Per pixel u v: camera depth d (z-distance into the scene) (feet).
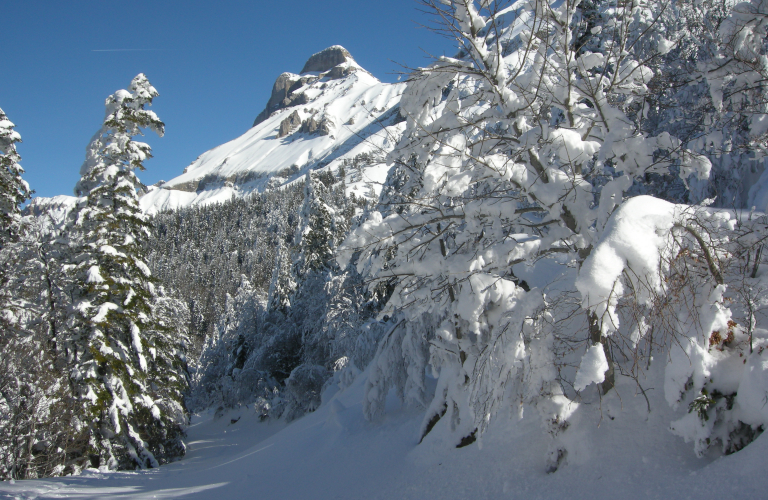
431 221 22.79
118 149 61.36
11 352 54.34
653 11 27.22
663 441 15.64
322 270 108.68
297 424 63.05
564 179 19.02
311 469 36.14
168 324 87.66
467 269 21.54
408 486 24.09
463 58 22.16
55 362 60.59
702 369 14.14
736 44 23.17
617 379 19.17
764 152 24.27
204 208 621.72
